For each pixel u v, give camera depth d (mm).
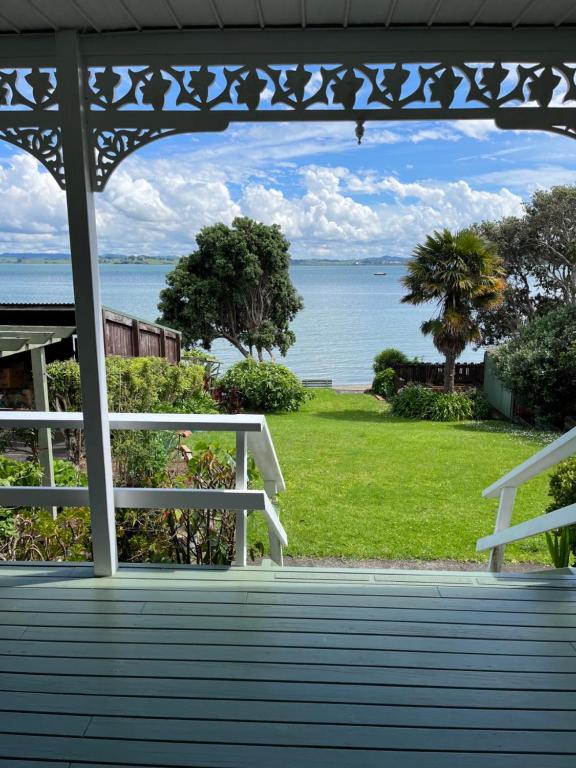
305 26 2031
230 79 2117
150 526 3195
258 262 18109
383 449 8117
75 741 1617
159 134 2186
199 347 18891
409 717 1714
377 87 2086
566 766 1544
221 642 2074
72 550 3195
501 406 11695
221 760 1552
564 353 9719
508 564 4332
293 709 1743
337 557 4422
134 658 1983
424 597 2406
